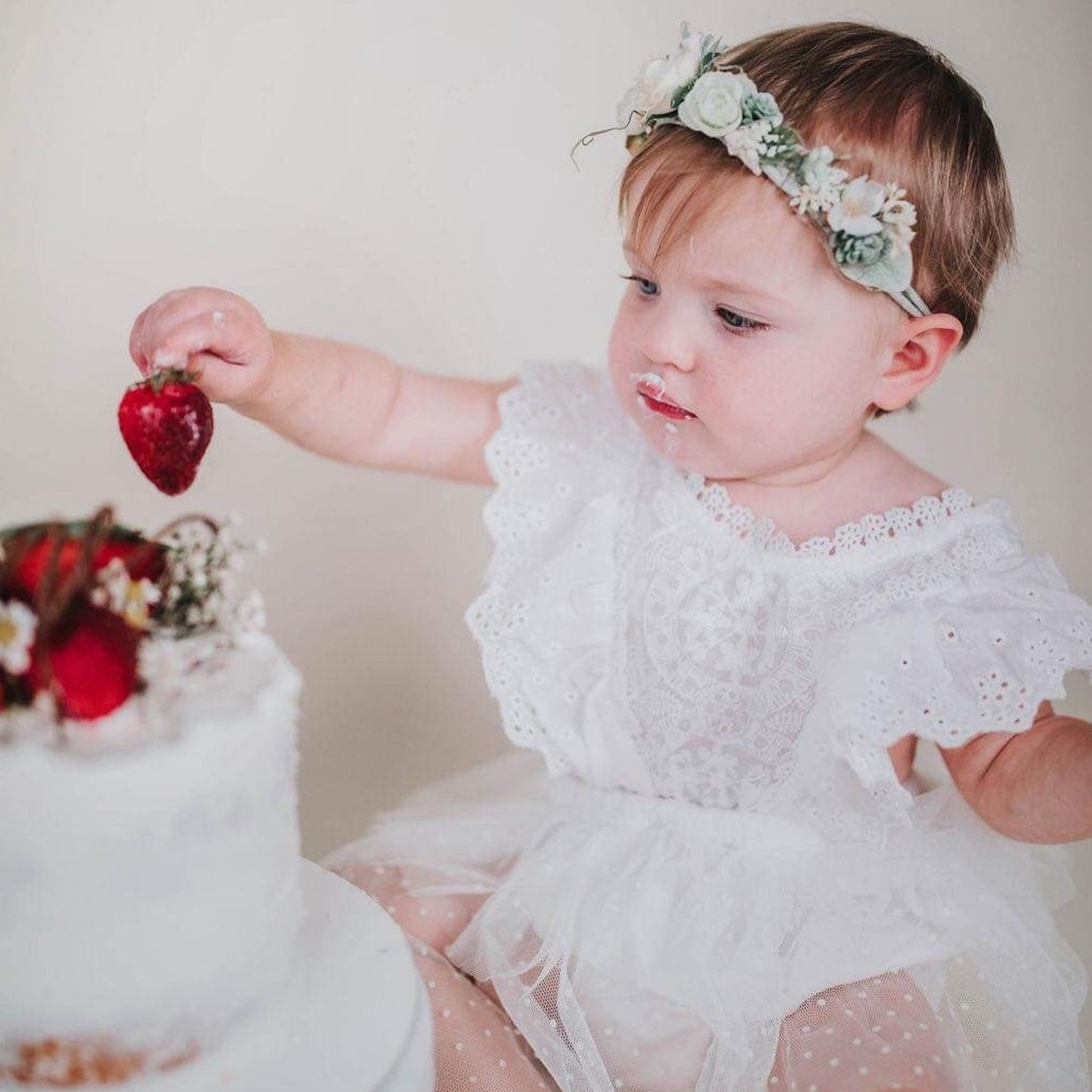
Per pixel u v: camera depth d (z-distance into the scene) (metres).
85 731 0.69
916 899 1.12
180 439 0.97
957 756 1.13
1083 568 1.85
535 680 1.23
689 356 1.12
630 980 1.10
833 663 1.11
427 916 1.19
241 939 0.74
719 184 1.09
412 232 1.75
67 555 0.73
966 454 1.85
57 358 1.71
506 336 1.80
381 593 1.79
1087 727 1.08
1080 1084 1.11
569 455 1.30
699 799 1.18
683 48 1.15
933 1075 1.02
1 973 0.69
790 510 1.21
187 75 1.67
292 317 1.74
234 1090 0.73
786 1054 1.05
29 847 0.66
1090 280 1.82
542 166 1.76
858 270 1.07
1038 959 1.13
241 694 0.74
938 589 1.13
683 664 1.19
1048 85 1.76
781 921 1.10
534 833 1.23
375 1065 0.75
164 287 1.71
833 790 1.15
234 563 0.83
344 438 1.31
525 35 1.73
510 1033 1.10
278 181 1.71
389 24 1.70
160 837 0.68
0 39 1.62
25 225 1.67
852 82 1.12
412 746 1.81
